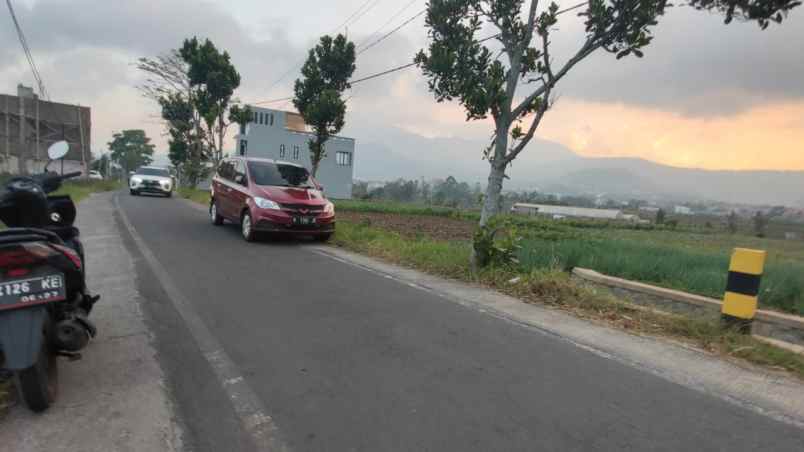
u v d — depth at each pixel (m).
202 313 4.99
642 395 3.45
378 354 4.05
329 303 5.56
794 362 4.06
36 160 33.28
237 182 11.14
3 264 2.69
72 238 4.10
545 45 7.05
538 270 6.81
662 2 5.95
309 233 10.06
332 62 16.09
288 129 51.75
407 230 15.43
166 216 14.18
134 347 4.01
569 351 4.30
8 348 2.70
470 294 6.29
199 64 26.17
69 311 3.27
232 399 3.20
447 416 3.05
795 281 6.78
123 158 84.12
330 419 2.98
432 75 7.43
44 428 2.76
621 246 10.73
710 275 7.18
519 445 2.74
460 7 7.22
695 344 4.60
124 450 2.58
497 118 7.47
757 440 2.89
